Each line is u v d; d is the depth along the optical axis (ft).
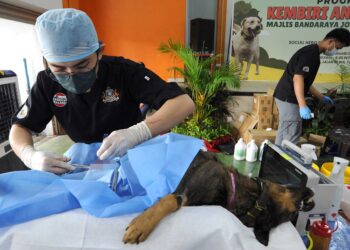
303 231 3.14
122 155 2.89
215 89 10.87
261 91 11.83
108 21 12.15
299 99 7.93
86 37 2.84
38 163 2.94
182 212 2.33
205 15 12.52
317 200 3.16
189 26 12.39
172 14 12.18
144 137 3.00
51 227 2.13
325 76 11.50
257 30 11.10
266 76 11.64
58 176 2.70
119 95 3.60
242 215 2.84
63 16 2.74
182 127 10.87
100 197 2.32
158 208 2.25
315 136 10.73
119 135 2.86
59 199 2.28
